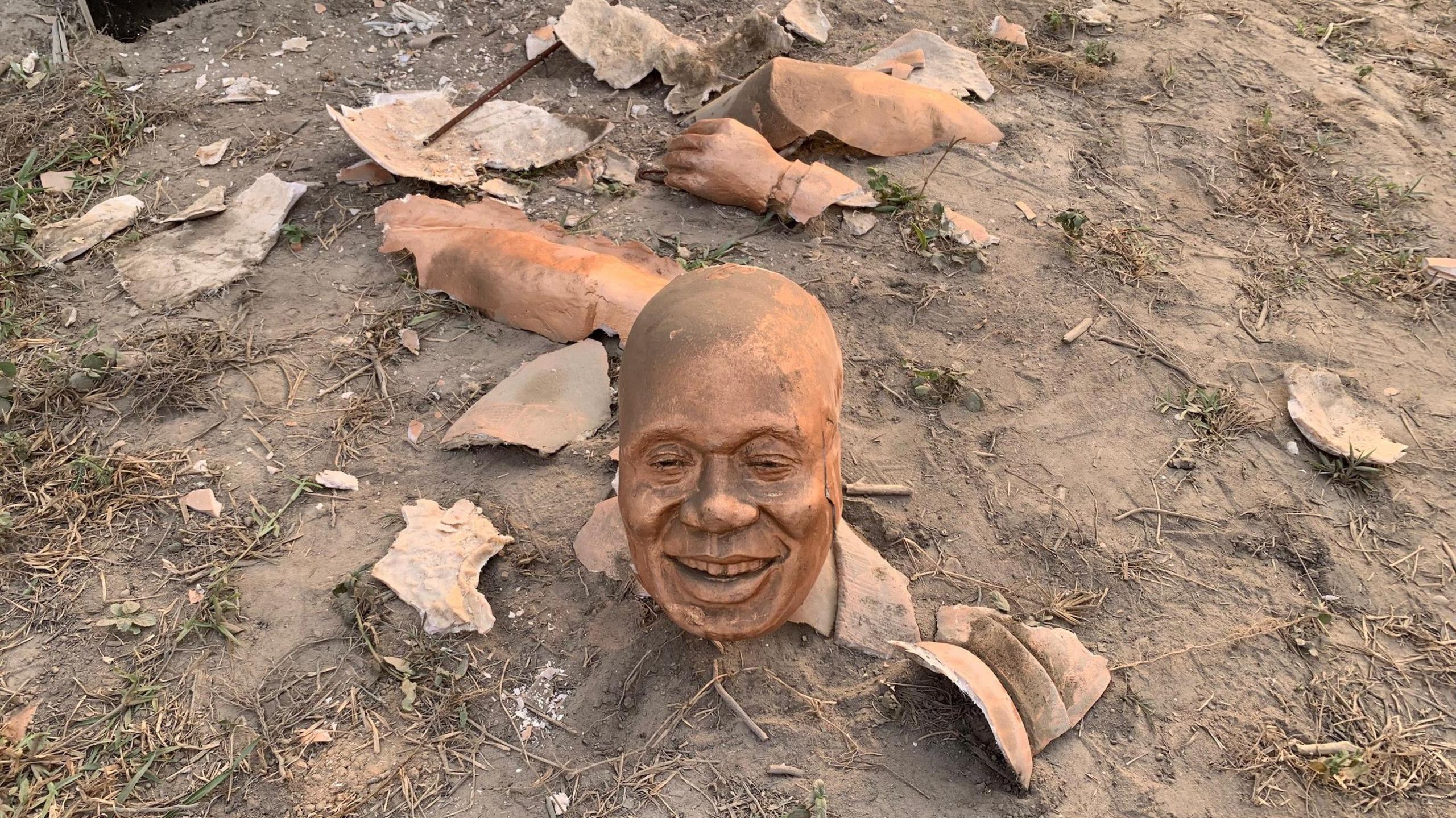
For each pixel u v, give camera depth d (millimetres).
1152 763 2686
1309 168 4930
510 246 3863
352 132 4363
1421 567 3205
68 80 5023
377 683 2793
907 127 4781
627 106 5148
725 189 4398
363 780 2594
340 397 3617
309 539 3148
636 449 2342
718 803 2557
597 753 2660
